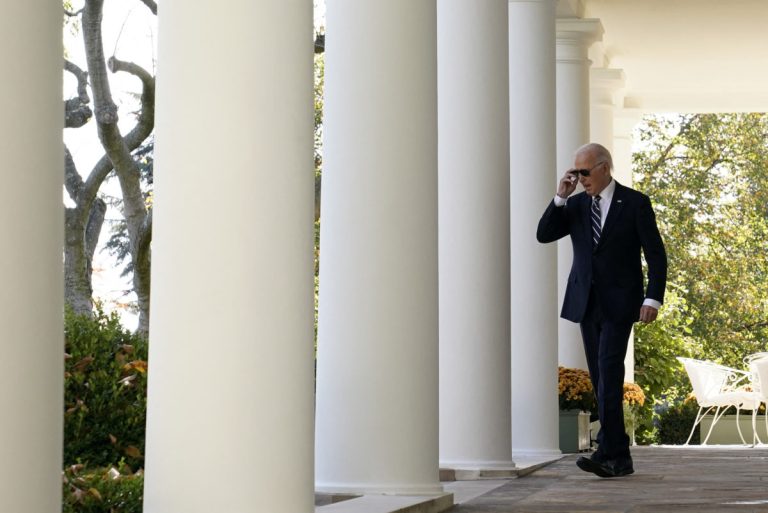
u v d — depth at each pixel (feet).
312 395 28.84
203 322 27.53
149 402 28.19
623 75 117.39
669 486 52.21
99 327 41.27
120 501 30.94
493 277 61.16
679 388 209.97
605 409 56.34
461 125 61.77
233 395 27.45
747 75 135.03
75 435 37.32
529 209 79.00
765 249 218.79
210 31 27.84
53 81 18.98
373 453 41.91
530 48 80.02
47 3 18.88
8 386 18.28
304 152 28.66
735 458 81.20
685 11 110.52
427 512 39.47
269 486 27.63
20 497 18.40
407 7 43.32
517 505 43.27
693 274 218.18
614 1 108.06
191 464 27.45
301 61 28.71
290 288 28.09
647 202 56.03
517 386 77.97
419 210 42.86
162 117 28.19
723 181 223.92
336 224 42.75
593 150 56.13
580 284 56.24
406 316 42.29
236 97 27.76
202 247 27.61
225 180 27.66
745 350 214.90
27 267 18.48
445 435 60.54
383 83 42.93
